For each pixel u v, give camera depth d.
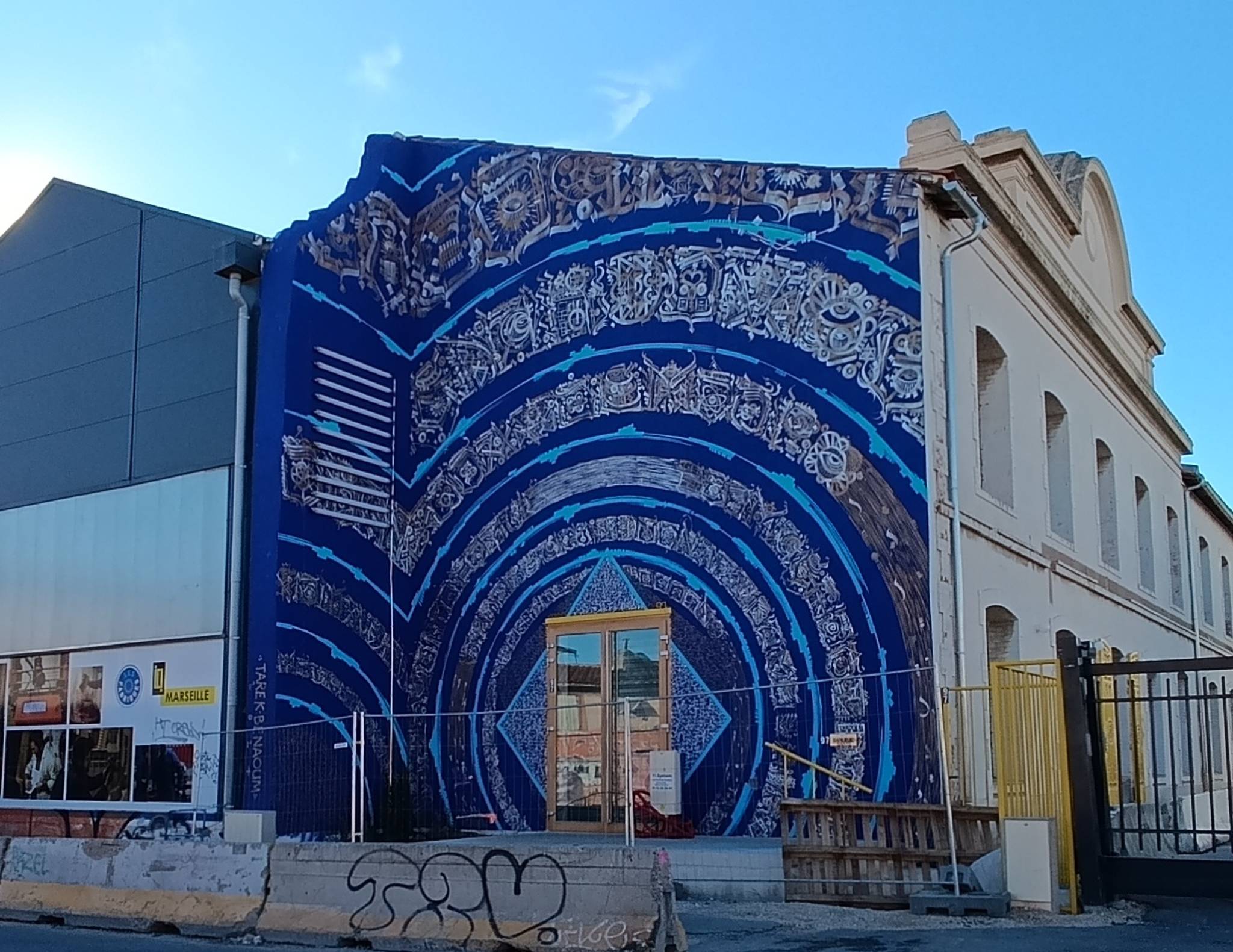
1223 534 34.88
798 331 14.06
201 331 16.67
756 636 13.73
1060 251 20.12
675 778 13.64
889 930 9.61
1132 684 12.23
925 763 12.50
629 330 15.26
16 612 18.03
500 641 15.59
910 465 13.13
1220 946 8.74
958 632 13.21
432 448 16.66
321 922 9.94
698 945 9.06
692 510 14.42
